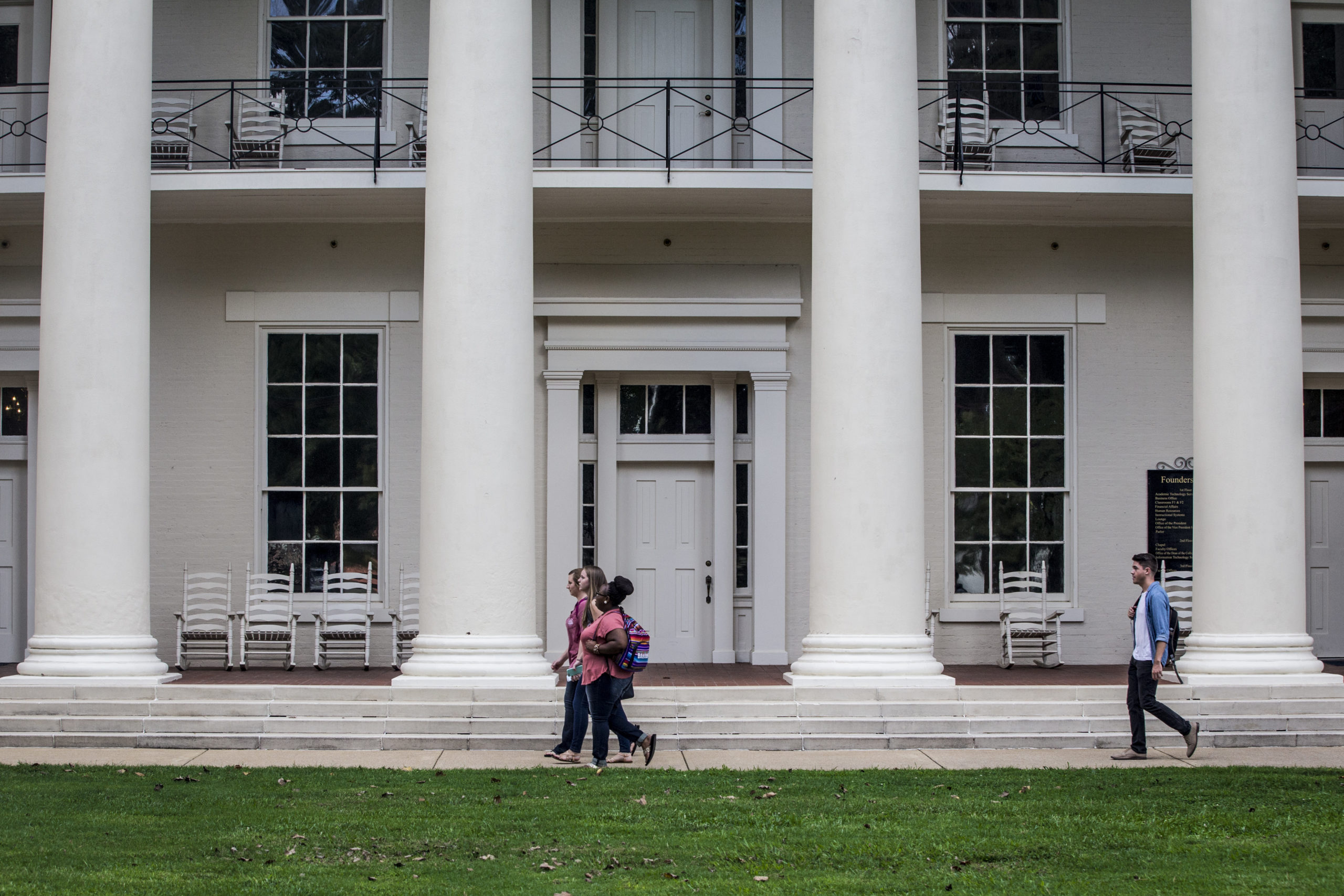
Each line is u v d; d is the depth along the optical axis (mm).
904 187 11773
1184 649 14695
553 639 14789
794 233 15227
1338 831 7453
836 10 11852
